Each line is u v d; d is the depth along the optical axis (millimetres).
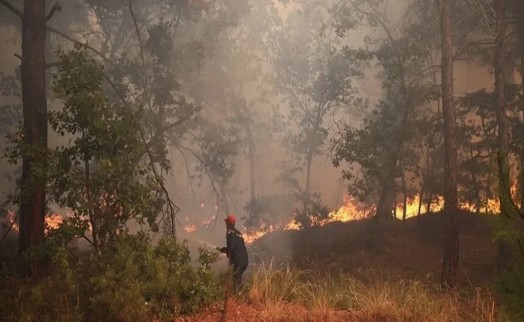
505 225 3658
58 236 8930
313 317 7707
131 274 7996
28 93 12578
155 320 7594
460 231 19625
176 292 8094
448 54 13688
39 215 12062
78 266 8469
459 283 13461
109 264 8430
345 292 9469
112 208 9117
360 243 18594
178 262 8945
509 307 3752
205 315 7812
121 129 9297
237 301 8570
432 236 19594
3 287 9078
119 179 9094
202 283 8336
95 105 9211
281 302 8453
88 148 9383
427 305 8617
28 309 7523
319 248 18984
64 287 7867
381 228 20547
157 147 16172
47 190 9672
